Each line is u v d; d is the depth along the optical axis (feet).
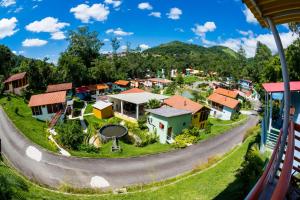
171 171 68.90
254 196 8.21
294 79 85.30
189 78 377.30
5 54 229.86
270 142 50.24
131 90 175.32
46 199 47.06
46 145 84.79
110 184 61.26
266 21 12.30
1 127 102.42
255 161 46.21
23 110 137.49
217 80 351.87
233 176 49.14
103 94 210.18
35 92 182.60
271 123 53.36
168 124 99.19
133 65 311.27
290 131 14.16
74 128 91.45
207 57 514.27
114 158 76.64
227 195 41.01
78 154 78.54
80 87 208.64
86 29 258.98
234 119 153.38
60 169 68.49
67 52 254.68
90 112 149.48
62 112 132.46
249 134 83.97
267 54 232.94
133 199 50.11
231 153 67.92
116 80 255.70
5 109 128.67
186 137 95.50
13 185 44.91
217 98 166.20
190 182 53.47
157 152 82.69
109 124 115.24
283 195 7.48
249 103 201.67
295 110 51.78
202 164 67.77
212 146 89.86
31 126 108.58
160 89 257.34
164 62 397.60
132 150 86.89
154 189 54.13
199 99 206.59
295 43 84.69
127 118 131.03
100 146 92.73
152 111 105.81
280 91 50.01
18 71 216.13
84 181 62.44
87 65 263.29
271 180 12.96
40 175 64.69
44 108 130.21
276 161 13.76
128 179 63.98
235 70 311.06
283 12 11.33
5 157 74.74
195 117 118.73
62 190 55.98
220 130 115.55
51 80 201.05
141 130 112.37
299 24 70.90
